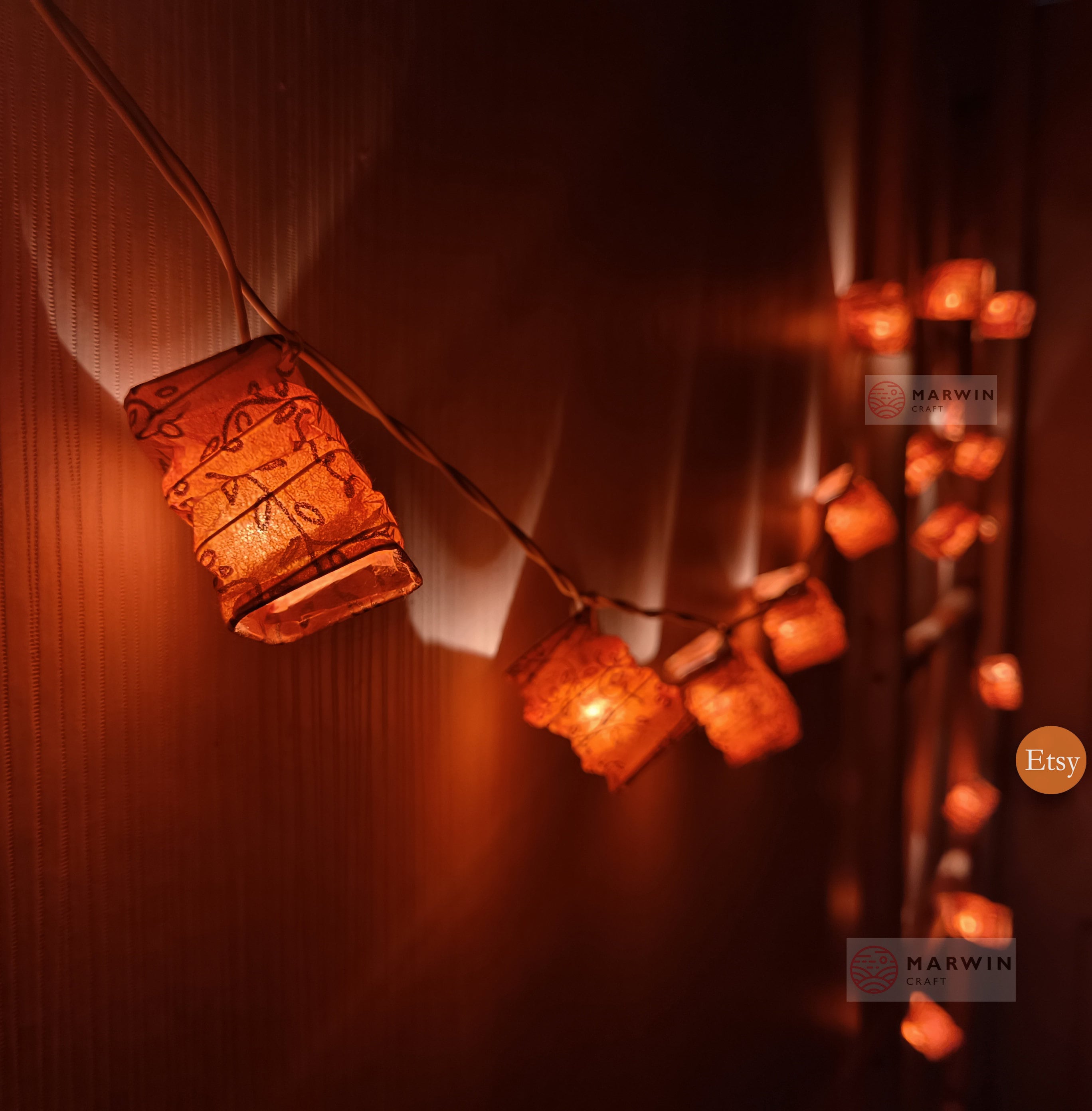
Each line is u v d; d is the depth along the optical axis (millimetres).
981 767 1204
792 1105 810
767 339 706
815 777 820
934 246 1015
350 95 422
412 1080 466
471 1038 493
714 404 647
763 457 713
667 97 579
